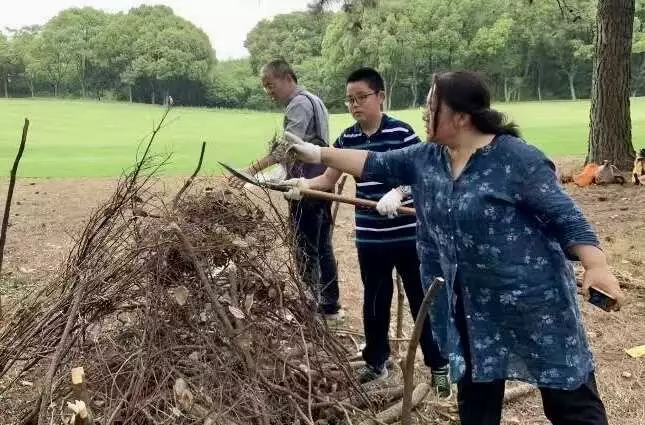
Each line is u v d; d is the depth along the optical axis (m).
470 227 2.28
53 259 6.40
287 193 3.25
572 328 2.32
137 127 33.34
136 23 74.88
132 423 2.48
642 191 9.83
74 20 79.38
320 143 4.33
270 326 2.99
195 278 2.90
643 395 3.58
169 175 10.48
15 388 3.29
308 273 3.95
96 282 2.82
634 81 57.53
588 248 2.16
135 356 2.70
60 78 77.38
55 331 2.87
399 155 2.68
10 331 3.12
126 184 3.31
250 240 3.05
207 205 3.10
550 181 2.21
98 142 24.42
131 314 2.96
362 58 49.69
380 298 3.55
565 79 64.62
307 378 2.95
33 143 23.98
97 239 3.01
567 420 2.36
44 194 10.78
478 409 2.53
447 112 2.29
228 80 73.69
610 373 3.86
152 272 2.84
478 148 2.31
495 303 2.34
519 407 3.49
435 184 2.42
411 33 56.44
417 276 3.42
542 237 2.29
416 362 3.99
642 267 6.10
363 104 3.38
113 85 76.88
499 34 59.06
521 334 2.34
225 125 34.25
